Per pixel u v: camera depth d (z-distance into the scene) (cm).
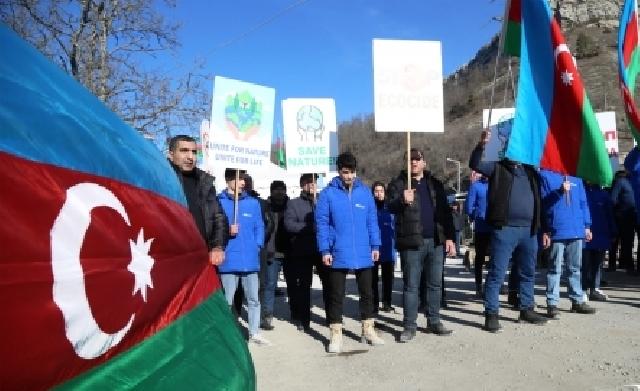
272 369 523
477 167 651
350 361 540
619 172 1115
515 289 775
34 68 214
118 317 212
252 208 634
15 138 178
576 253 716
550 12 605
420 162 629
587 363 493
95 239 204
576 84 585
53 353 168
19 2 1026
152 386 218
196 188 493
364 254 590
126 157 268
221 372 278
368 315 608
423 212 621
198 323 302
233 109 670
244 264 616
